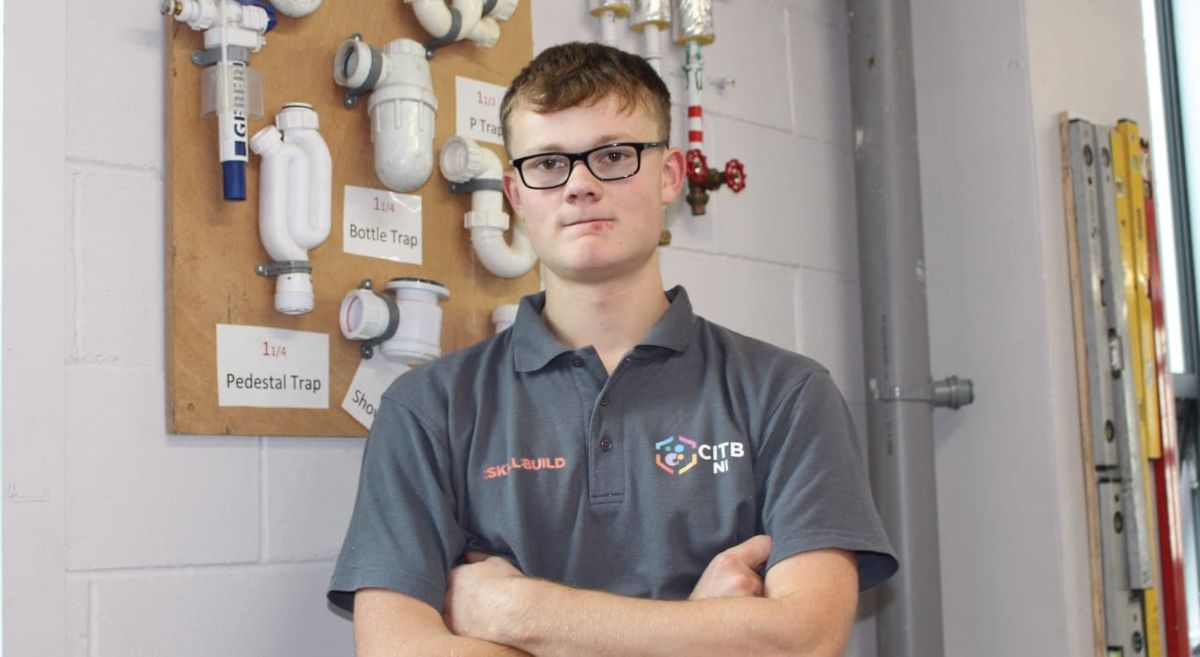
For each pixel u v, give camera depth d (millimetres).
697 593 1285
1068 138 2256
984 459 2252
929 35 2379
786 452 1360
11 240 1386
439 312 1665
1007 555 2209
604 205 1388
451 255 1734
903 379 2217
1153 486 2309
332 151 1623
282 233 1532
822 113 2354
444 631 1249
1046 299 2189
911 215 2264
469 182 1734
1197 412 2912
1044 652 2148
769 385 1406
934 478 2236
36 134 1417
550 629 1220
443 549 1337
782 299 2232
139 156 1498
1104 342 2225
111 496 1438
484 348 1491
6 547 1352
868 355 2270
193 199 1506
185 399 1479
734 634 1199
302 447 1604
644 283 1452
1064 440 2180
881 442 2232
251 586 1543
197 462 1509
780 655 1203
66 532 1399
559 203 1391
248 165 1553
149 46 1519
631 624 1207
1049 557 2152
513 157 1456
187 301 1490
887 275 2246
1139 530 2182
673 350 1430
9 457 1360
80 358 1430
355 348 1632
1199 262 2963
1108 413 2203
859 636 2201
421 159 1628
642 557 1354
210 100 1516
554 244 1396
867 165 2289
